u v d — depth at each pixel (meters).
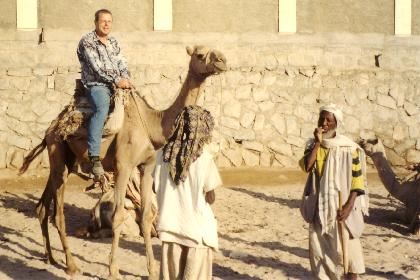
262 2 15.26
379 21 15.70
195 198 5.62
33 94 14.16
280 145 14.99
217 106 14.78
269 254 8.54
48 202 8.23
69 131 7.89
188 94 7.62
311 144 6.71
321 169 6.54
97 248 8.77
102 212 9.30
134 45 14.63
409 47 15.69
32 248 8.77
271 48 15.19
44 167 14.05
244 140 14.85
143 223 7.55
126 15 14.72
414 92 15.56
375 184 13.77
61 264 8.09
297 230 9.87
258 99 14.97
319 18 15.48
